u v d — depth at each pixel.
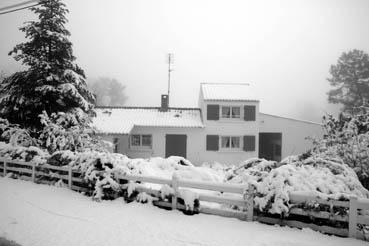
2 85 15.90
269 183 6.23
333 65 47.12
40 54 15.95
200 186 6.91
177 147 23.80
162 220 6.41
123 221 6.32
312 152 9.00
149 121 23.78
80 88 16.36
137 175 7.81
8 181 10.62
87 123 16.05
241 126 23.75
